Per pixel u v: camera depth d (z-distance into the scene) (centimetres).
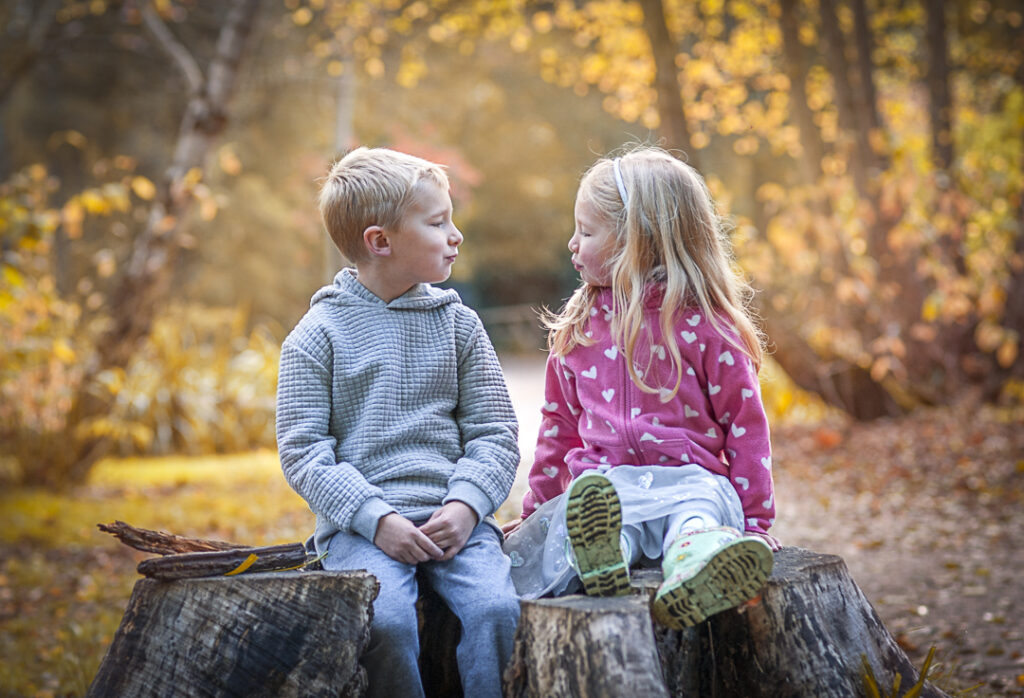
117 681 258
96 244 1395
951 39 1468
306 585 255
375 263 293
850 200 1094
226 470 1046
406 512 275
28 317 901
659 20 1017
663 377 287
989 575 550
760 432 285
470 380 299
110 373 920
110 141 1995
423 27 1382
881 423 1047
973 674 397
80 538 723
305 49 1480
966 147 1295
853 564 593
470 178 1606
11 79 1110
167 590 261
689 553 246
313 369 283
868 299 1059
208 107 960
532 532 296
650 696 228
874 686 263
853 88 1248
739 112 1552
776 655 265
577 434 314
